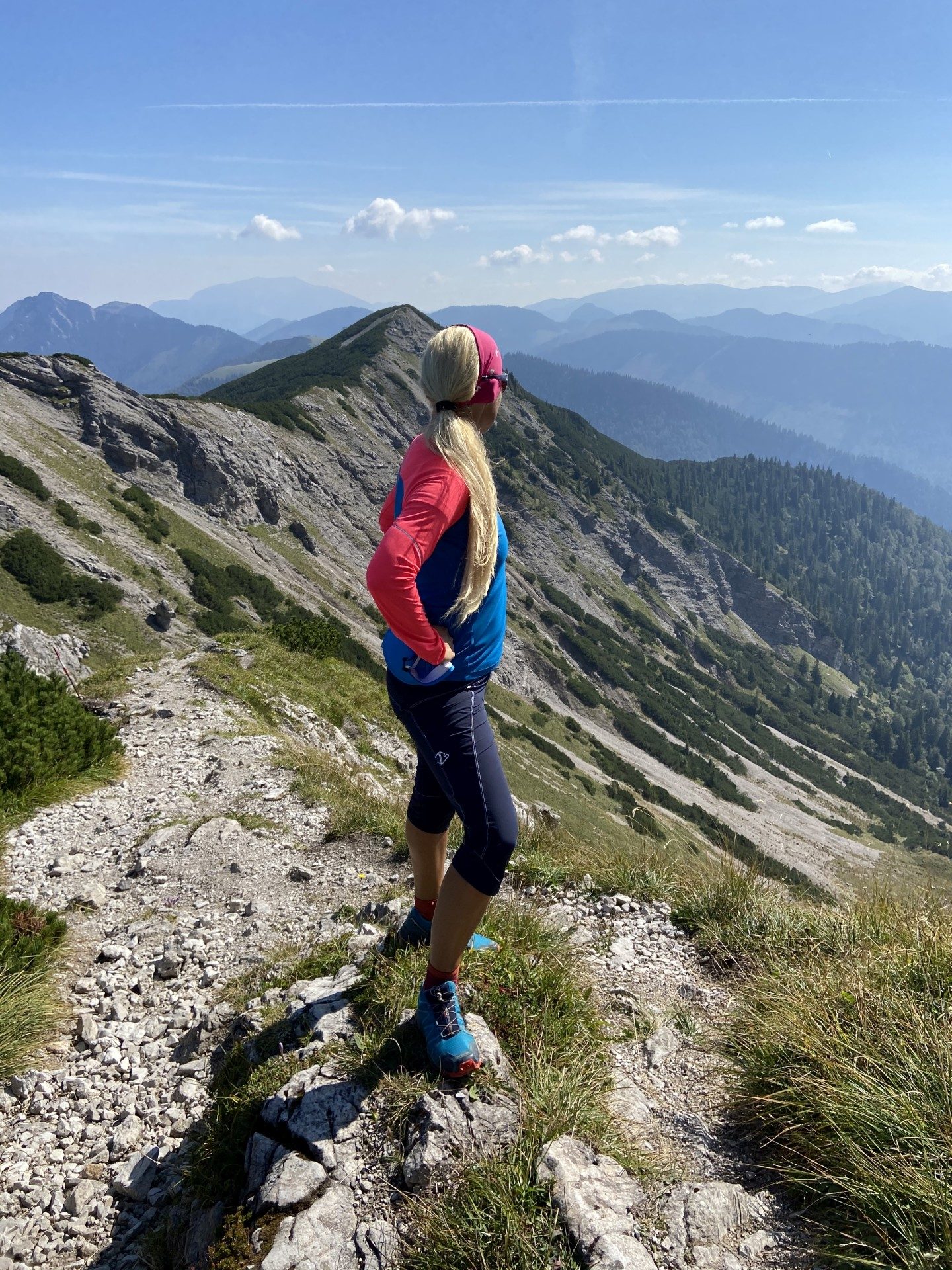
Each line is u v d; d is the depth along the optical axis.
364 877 5.73
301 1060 3.15
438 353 2.61
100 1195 3.17
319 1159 2.66
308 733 12.40
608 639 186.50
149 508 90.94
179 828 6.88
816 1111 2.77
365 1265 2.31
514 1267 2.24
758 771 165.25
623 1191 2.50
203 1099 3.54
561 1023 3.30
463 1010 3.23
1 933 4.84
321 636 19.00
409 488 2.53
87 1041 4.19
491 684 130.50
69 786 8.06
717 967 4.37
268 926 5.15
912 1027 3.10
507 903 4.57
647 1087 3.23
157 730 10.11
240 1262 2.40
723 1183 2.64
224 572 89.62
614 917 4.97
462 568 2.58
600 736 140.75
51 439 90.44
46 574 69.69
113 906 5.79
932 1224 2.29
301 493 125.50
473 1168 2.50
